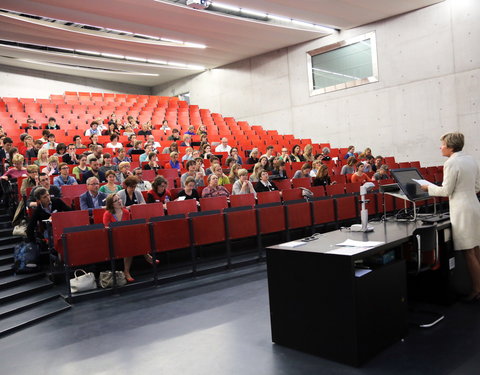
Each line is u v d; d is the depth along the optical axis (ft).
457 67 34.91
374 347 9.24
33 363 10.27
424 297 12.44
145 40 42.86
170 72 56.90
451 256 12.19
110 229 15.79
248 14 37.55
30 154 27.81
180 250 19.86
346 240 10.43
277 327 10.21
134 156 30.14
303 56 45.32
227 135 43.55
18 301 14.62
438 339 9.90
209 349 10.24
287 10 35.04
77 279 15.46
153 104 52.39
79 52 48.62
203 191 22.31
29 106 43.93
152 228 16.66
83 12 33.12
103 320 13.01
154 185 20.67
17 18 35.12
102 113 46.37
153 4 32.01
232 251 21.49
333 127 43.47
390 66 38.73
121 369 9.54
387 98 39.17
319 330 9.39
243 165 30.55
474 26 33.88
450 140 11.85
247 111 51.72
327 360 9.23
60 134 36.09
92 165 23.29
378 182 26.76
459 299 12.50
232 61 52.16
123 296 15.55
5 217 21.36
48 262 17.79
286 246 10.34
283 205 20.95
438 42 35.76
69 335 11.94
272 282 10.25
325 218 22.63
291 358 9.45
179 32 39.34
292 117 46.98
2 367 10.18
